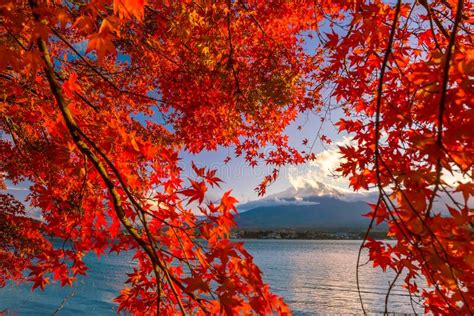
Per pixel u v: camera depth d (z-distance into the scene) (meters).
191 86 6.59
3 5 1.91
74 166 2.95
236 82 6.31
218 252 2.40
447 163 1.70
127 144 2.79
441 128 1.58
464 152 1.67
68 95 2.76
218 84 6.59
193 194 2.54
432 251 1.91
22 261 10.52
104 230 3.13
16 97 4.02
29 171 6.83
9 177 7.48
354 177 2.67
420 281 25.22
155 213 2.90
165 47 6.41
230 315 2.17
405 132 2.61
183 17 5.13
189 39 5.85
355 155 2.71
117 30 1.89
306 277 72.25
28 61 1.94
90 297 44.22
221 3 5.38
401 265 2.27
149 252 2.28
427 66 1.74
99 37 1.80
